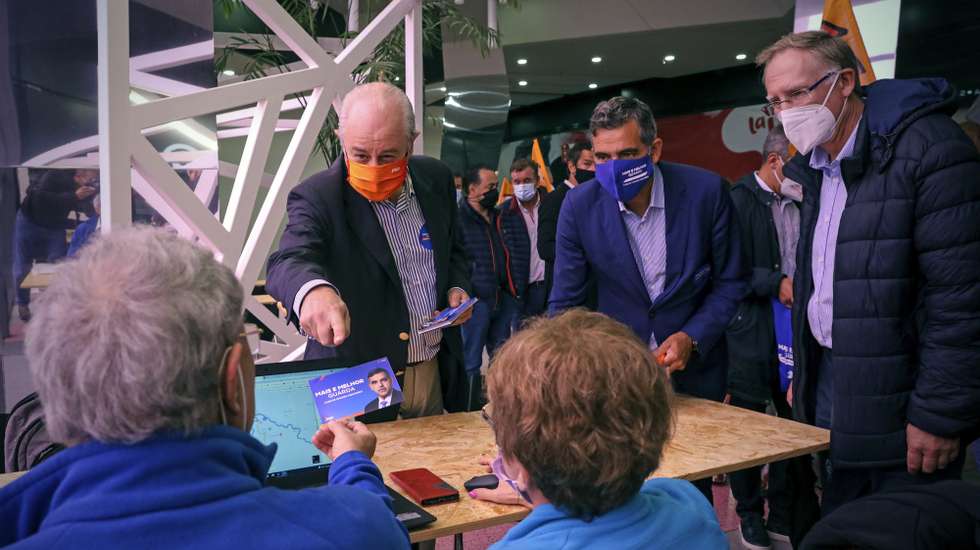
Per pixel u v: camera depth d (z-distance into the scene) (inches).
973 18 191.6
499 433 38.3
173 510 28.3
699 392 92.3
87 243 32.6
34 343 29.3
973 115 152.1
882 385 71.3
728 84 354.9
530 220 206.4
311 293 65.7
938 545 32.4
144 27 87.7
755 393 124.6
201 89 92.2
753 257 121.6
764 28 291.4
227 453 30.6
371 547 31.9
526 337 39.1
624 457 35.5
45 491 29.0
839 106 73.8
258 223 102.6
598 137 83.7
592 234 89.0
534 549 36.0
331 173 80.8
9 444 68.4
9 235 87.6
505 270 200.4
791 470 91.4
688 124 370.0
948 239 66.2
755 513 113.8
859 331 71.9
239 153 302.5
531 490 39.2
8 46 84.7
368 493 35.0
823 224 80.6
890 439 71.7
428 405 84.7
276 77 99.5
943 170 66.6
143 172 84.7
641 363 37.1
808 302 83.7
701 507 42.8
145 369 28.1
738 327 124.4
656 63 346.3
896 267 69.9
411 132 78.0
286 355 111.7
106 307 28.6
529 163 202.8
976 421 67.0
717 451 69.2
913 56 202.8
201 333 29.6
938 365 67.3
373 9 171.2
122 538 27.3
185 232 94.6
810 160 80.5
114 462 28.5
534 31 303.4
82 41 87.1
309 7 169.6
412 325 83.0
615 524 36.6
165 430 29.4
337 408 57.6
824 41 73.4
